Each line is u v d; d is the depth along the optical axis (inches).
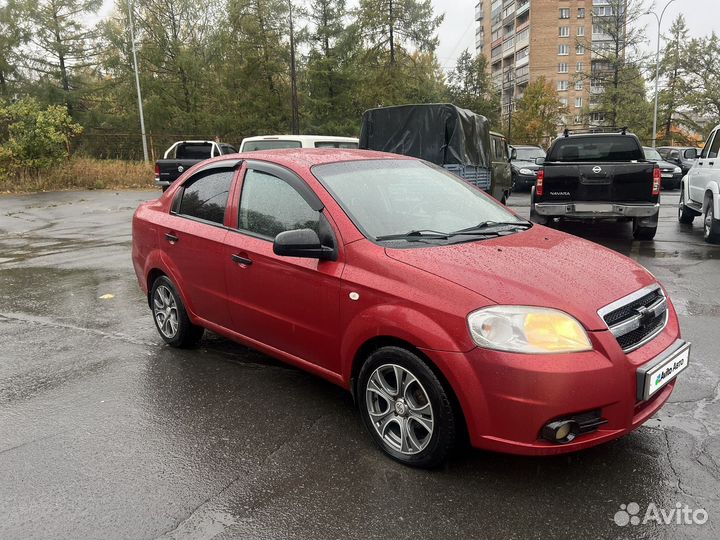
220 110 1605.6
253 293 156.8
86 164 983.0
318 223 141.3
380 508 110.5
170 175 709.9
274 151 176.6
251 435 140.0
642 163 358.6
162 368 183.2
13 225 542.3
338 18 1593.3
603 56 1809.8
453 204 159.9
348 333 131.1
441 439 116.6
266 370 180.5
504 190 627.5
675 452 127.6
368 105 1636.3
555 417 106.3
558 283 117.1
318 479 120.7
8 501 114.7
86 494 116.7
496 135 586.9
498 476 120.0
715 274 293.3
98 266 343.0
